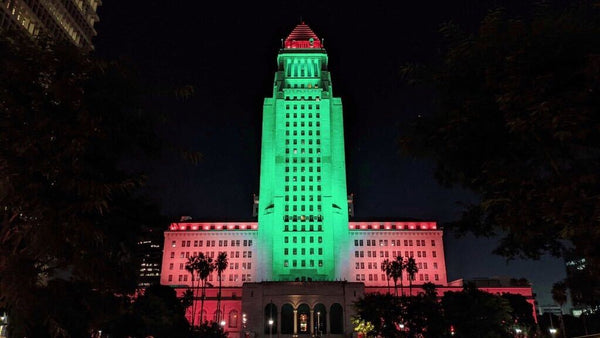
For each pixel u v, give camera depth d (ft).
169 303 314.14
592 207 48.24
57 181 56.29
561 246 68.18
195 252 528.22
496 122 58.44
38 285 65.57
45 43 63.62
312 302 422.41
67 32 305.73
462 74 61.93
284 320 449.48
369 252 522.88
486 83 56.85
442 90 65.31
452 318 223.51
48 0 283.38
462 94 64.23
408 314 225.56
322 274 483.51
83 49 63.52
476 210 72.38
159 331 233.96
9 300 57.98
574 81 51.26
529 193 53.62
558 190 50.60
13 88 56.65
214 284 511.40
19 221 60.59
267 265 495.41
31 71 57.41
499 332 230.48
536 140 54.49
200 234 533.96
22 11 258.98
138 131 64.95
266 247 502.38
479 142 61.31
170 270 520.83
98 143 60.03
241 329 413.80
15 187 54.65
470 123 59.26
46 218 55.36
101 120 58.08
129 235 68.49
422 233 531.09
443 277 511.81
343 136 549.54
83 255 59.72
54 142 55.57
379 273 513.86
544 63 52.80
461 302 229.04
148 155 67.77
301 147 529.45
